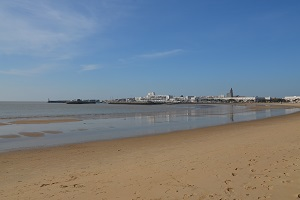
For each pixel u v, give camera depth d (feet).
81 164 36.06
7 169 34.09
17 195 23.88
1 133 73.87
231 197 21.45
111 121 114.73
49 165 36.06
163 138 61.98
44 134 71.87
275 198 20.84
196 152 40.32
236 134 63.82
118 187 24.95
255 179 25.41
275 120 112.57
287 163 30.60
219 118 132.26
